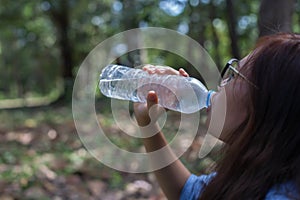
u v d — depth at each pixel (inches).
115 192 163.6
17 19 533.0
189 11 310.7
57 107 517.3
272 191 35.6
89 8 539.5
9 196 153.3
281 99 35.9
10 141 274.5
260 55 37.7
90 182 172.2
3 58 814.5
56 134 291.0
